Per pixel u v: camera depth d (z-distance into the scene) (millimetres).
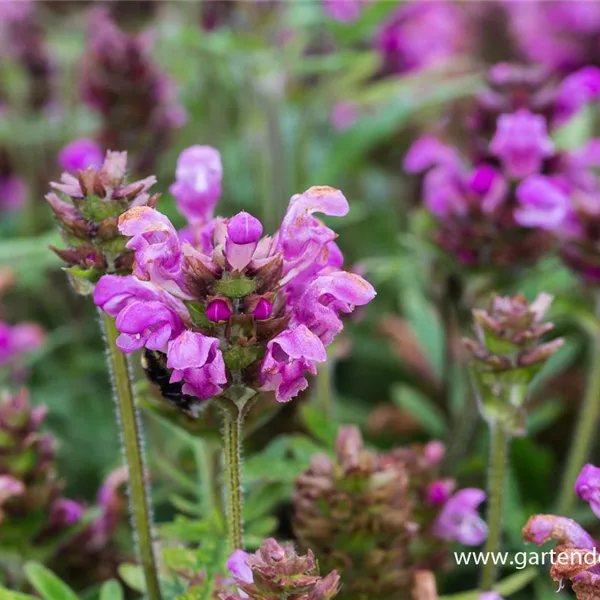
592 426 647
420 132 919
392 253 916
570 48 904
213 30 853
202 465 600
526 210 635
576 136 884
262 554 501
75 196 520
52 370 798
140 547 546
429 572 560
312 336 490
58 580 559
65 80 975
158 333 496
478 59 1072
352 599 557
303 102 860
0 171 939
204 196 542
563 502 647
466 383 661
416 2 969
